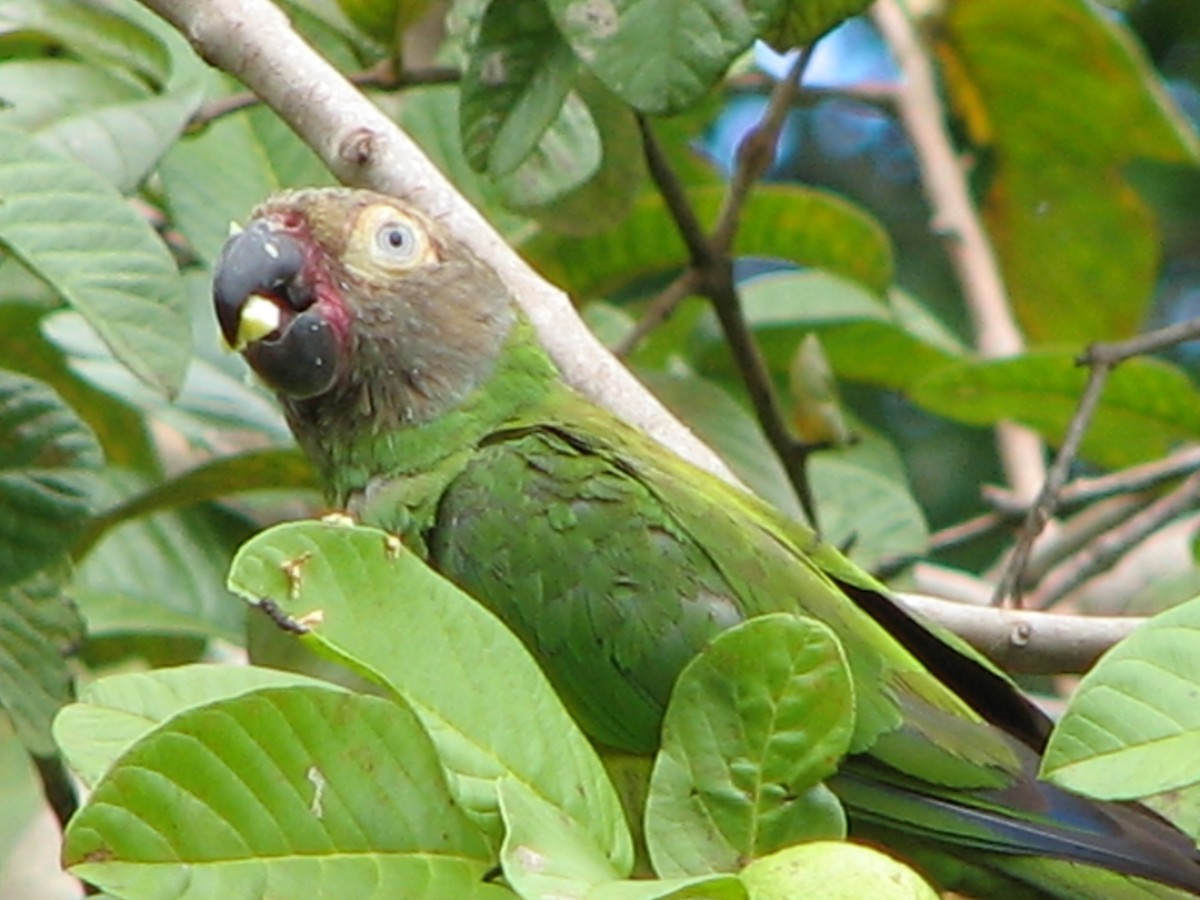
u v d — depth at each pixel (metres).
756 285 10.50
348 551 4.68
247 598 4.59
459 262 7.39
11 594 6.98
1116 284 11.66
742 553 6.75
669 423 7.43
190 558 8.38
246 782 4.49
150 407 8.61
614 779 6.78
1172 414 10.11
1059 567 10.30
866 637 6.69
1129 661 4.70
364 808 4.58
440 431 7.26
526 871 4.26
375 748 4.59
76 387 8.95
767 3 6.27
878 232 10.20
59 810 7.19
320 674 7.15
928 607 7.09
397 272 7.30
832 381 9.73
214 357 8.87
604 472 6.87
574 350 7.46
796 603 6.69
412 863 4.60
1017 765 6.52
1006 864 6.45
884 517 9.70
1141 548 10.60
